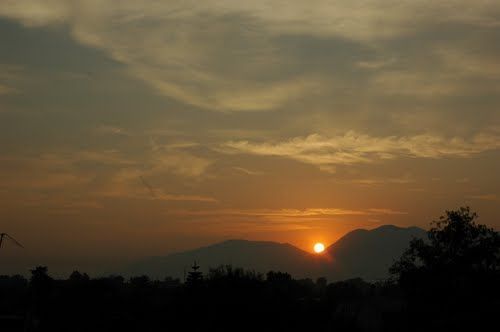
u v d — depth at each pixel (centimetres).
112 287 9869
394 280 6612
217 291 5906
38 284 8875
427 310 6053
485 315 5625
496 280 6009
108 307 7950
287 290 6500
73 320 7494
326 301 6494
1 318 6994
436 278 6147
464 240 6259
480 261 6184
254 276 6272
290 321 5891
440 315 5997
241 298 5847
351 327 6231
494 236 6241
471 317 5662
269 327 5781
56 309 8000
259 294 6000
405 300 6531
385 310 7181
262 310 5819
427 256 6322
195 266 6391
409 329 6028
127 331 6556
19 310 8119
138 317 7000
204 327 5750
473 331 5441
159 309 6756
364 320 7150
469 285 6012
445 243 6338
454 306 5975
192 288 6056
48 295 8688
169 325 5997
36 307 8125
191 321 5841
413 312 6106
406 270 6391
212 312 5791
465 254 6194
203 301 5878
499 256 6194
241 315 5753
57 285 9250
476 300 5922
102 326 6950
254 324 5744
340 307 7775
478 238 6291
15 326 6938
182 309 5956
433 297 6084
